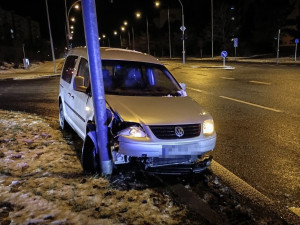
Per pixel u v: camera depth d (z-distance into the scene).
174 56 64.25
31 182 3.69
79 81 4.28
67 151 4.98
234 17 47.16
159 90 4.80
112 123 3.76
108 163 3.90
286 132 6.35
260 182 4.09
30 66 38.41
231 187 3.91
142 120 3.64
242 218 3.18
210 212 3.26
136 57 5.26
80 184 3.69
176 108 4.06
